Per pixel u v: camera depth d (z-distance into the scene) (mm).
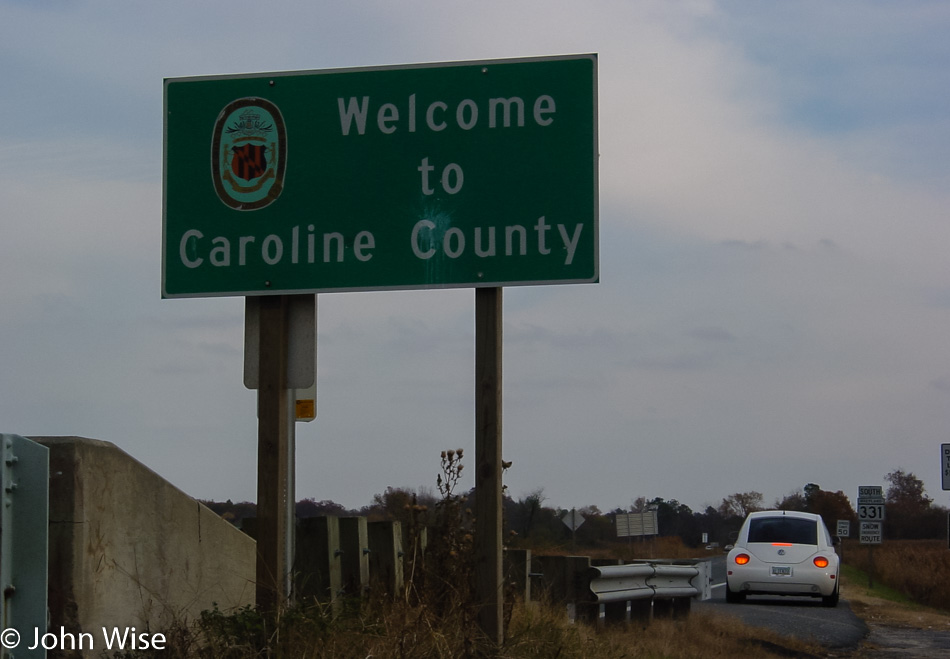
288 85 8359
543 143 8008
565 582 11742
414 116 8180
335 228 8195
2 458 4266
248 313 8336
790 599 23250
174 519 7664
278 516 8125
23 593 4277
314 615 7910
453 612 8344
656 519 48094
